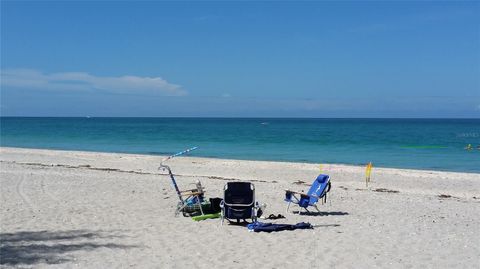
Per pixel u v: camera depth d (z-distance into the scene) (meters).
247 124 131.75
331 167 26.16
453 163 30.67
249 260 7.71
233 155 35.47
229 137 61.06
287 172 23.88
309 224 10.26
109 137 60.75
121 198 13.84
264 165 26.86
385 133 74.19
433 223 11.10
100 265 7.37
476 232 10.19
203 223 10.59
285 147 44.06
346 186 19.11
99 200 13.45
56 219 10.78
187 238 9.16
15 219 10.66
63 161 28.16
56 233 9.46
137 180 18.12
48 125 111.94
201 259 7.74
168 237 9.23
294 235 9.49
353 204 13.75
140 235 9.38
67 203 12.88
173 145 46.31
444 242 9.16
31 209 11.90
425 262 7.77
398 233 9.84
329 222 10.95
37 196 13.95
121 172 22.03
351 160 32.12
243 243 8.80
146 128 94.00
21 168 22.33
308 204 11.93
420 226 10.66
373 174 23.30
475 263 7.77
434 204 14.43
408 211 12.77
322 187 12.30
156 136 63.22
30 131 77.25
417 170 25.31
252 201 10.45
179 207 11.47
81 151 37.19
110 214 11.47
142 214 11.55
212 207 11.59
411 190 18.39
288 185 18.30
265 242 8.89
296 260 7.73
